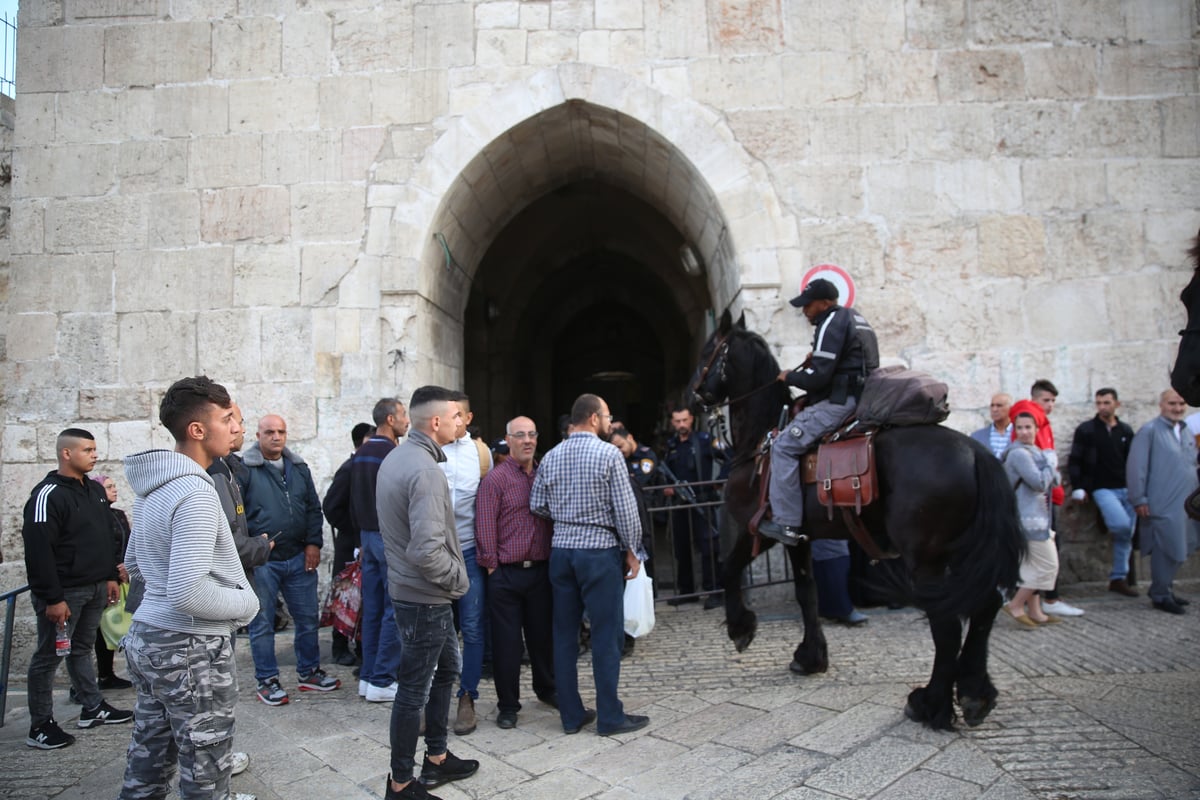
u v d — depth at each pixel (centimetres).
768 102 699
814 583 493
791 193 696
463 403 482
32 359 700
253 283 700
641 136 727
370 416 688
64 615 434
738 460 502
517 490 439
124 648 263
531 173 840
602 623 409
